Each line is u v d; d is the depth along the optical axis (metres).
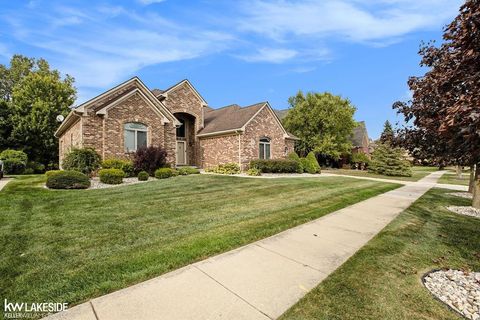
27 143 23.67
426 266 3.80
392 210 7.50
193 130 21.81
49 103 24.86
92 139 12.82
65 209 6.57
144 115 14.41
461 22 3.16
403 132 5.14
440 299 2.94
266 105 20.06
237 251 4.20
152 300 2.78
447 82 3.55
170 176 13.65
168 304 2.71
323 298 2.88
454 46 3.58
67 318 2.47
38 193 8.57
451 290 3.16
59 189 9.48
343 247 4.45
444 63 3.99
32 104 24.27
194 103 21.33
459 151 3.98
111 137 13.18
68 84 29.42
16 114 23.61
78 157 11.88
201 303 2.74
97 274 3.28
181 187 10.26
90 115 12.80
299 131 31.16
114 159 12.80
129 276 3.24
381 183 14.71
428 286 3.23
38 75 25.97
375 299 2.88
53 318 2.46
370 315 2.60
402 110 5.02
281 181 12.97
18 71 31.52
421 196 10.42
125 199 7.89
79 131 13.37
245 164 18.30
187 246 4.23
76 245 4.24
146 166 13.42
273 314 2.59
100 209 6.64
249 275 3.39
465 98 2.76
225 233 4.92
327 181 13.88
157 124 14.98
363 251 4.27
